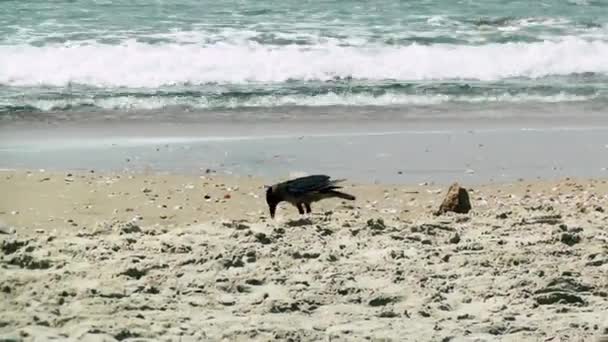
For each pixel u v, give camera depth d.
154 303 27.47
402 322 26.69
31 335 24.12
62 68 74.00
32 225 38.47
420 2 98.31
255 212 41.75
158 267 30.69
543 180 48.22
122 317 26.03
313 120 61.94
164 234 35.00
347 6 95.50
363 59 78.00
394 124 60.94
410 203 43.47
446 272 30.86
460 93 70.06
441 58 79.12
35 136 56.66
